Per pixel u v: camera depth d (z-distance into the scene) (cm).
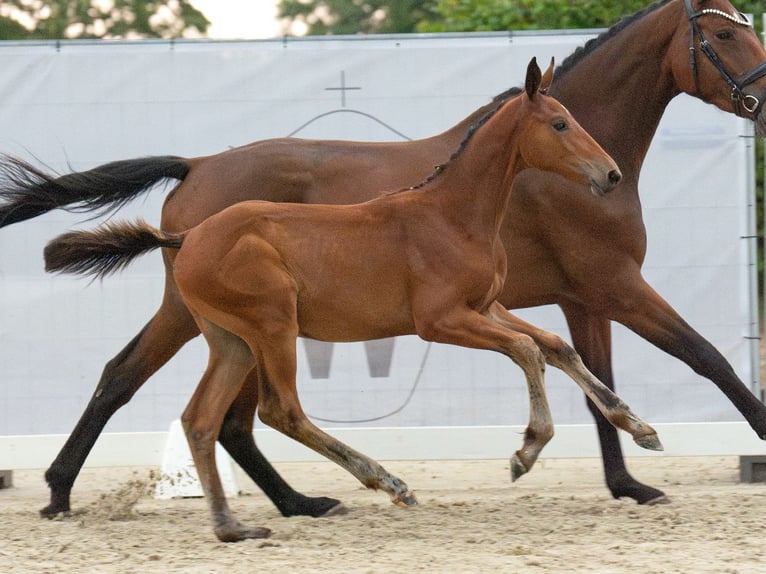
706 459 1316
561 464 1316
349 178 1019
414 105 1192
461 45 1188
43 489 1227
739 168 1187
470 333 880
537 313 1219
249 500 1127
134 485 1066
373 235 889
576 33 1184
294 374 881
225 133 1196
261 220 879
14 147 1188
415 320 895
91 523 973
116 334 1202
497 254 926
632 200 1030
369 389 1209
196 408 891
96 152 1193
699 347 1006
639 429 885
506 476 1245
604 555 799
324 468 1302
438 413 1210
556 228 1021
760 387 1203
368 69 1193
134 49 1191
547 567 769
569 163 887
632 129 1046
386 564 786
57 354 1200
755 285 1190
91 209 1045
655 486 1136
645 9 1061
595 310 1034
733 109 1026
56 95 1188
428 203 902
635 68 1045
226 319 879
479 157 903
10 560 823
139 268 1201
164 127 1193
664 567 762
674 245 1191
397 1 3672
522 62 1187
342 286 884
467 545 845
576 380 911
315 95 1194
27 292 1198
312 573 763
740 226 1187
